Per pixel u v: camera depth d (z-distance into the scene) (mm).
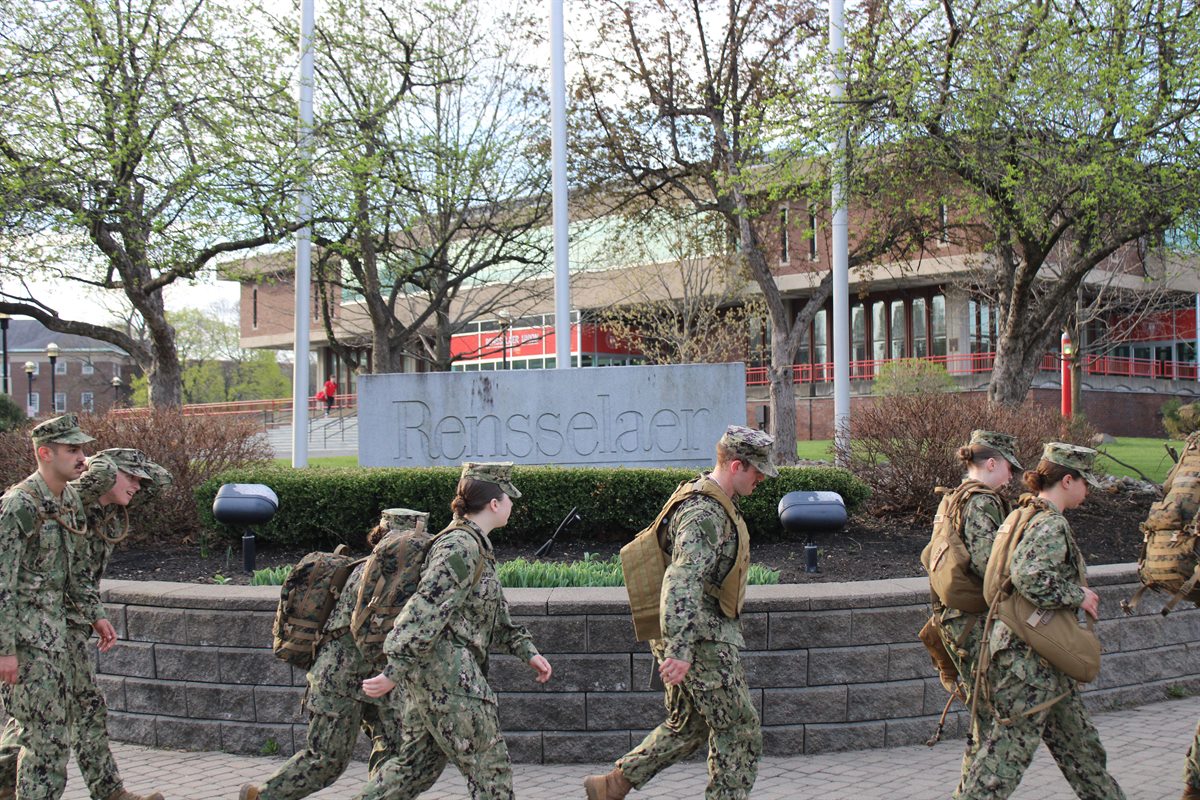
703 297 36656
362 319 43344
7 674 4801
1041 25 13359
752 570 7922
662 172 24516
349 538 9844
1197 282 38938
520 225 26359
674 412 12633
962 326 40281
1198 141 13000
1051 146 13484
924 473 10820
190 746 6809
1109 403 38562
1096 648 4570
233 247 17312
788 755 6496
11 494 4984
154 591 7012
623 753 6410
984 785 4645
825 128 14656
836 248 17047
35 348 84812
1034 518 4672
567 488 9781
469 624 4547
